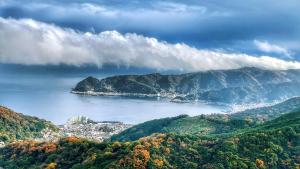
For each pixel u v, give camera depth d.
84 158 161.88
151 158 148.88
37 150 181.62
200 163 154.75
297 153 168.62
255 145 168.62
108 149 160.12
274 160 162.00
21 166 174.38
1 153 192.62
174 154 157.00
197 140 170.88
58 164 164.38
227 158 156.50
